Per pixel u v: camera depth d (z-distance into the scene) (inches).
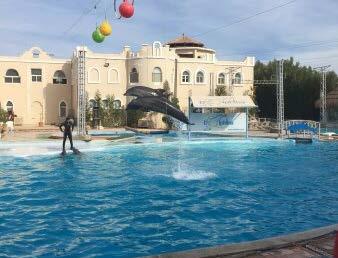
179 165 754.2
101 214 414.6
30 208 437.4
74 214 414.0
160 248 316.8
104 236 344.8
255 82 2074.3
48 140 1083.9
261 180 613.6
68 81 1982.0
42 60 1939.0
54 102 1964.8
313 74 2237.9
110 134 1432.1
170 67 1867.6
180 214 415.5
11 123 1317.7
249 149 1032.2
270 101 2279.8
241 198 491.5
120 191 525.3
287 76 2247.8
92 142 1064.8
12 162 757.3
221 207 445.1
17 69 1903.3
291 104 2250.2
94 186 555.5
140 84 1845.5
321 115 1980.8
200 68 1940.2
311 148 1065.5
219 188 548.7
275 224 381.7
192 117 1262.3
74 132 1353.3
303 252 225.6
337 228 261.9
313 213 423.2
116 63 1888.5
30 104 1932.8
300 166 761.6
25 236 343.0
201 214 415.8
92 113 1780.3
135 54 1860.2
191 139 1190.3
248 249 226.2
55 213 417.4
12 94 1898.4
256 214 417.1
